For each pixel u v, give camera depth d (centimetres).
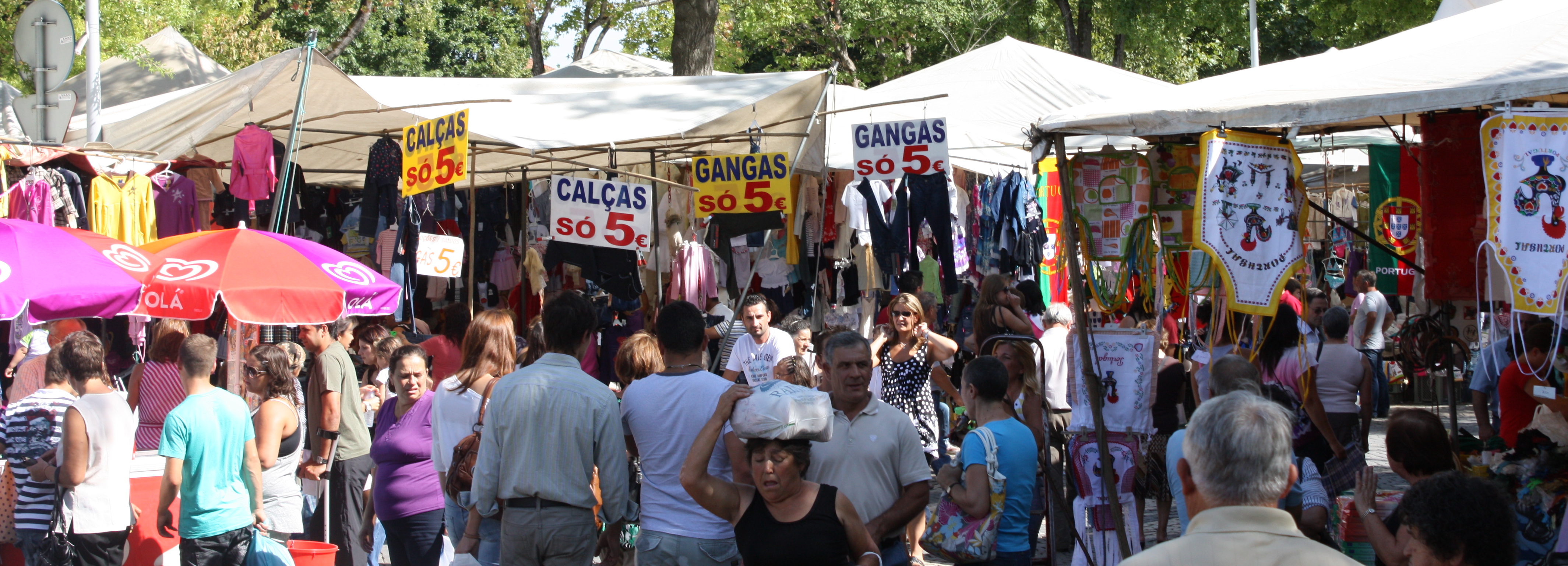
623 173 782
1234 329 541
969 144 1080
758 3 2458
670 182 745
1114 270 701
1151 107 476
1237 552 235
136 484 568
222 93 710
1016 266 1075
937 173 747
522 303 920
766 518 353
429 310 1056
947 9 2511
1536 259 392
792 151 886
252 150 729
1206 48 2772
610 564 478
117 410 529
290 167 752
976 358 466
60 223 687
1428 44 507
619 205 731
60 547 509
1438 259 540
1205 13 2206
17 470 527
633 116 767
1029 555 445
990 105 1243
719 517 391
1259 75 523
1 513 540
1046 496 559
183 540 495
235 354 629
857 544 354
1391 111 414
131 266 549
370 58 2717
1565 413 471
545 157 916
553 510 425
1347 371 611
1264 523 238
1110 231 525
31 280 500
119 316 819
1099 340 530
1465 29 523
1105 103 514
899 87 1314
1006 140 1135
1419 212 646
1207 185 452
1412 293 668
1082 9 2423
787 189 707
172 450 488
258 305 553
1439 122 539
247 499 515
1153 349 523
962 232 1071
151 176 767
